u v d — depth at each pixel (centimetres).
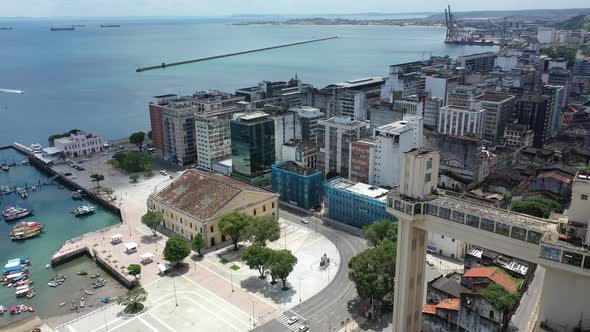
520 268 15338
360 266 15125
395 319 11975
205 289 17112
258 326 14962
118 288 17750
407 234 11119
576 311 8588
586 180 8419
